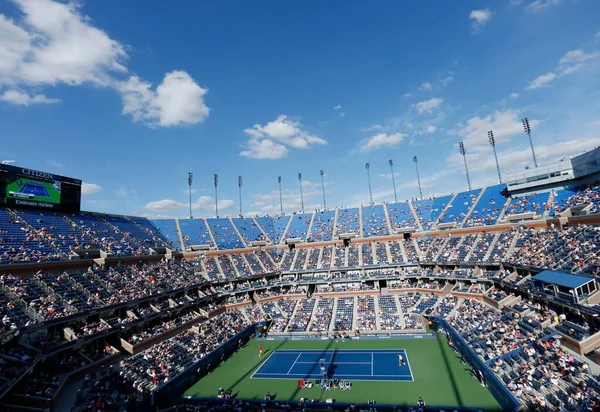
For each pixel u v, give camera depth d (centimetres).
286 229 11581
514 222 7581
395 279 8431
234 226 11406
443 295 7431
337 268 8981
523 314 5169
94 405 3828
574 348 3962
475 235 8012
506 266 6438
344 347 6359
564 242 5738
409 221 9925
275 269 9538
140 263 7481
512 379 3753
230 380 5134
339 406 4034
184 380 4816
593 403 2980
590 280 4312
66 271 5756
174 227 10250
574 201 6806
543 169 7844
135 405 4038
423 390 4303
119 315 5672
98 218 8162
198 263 8906
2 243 5369
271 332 7431
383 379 4769
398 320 7094
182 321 6588
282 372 5334
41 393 3809
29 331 4078
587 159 6875
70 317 4669
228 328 6969
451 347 5816
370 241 9731
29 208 6588
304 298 8638
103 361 4769
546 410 3094
